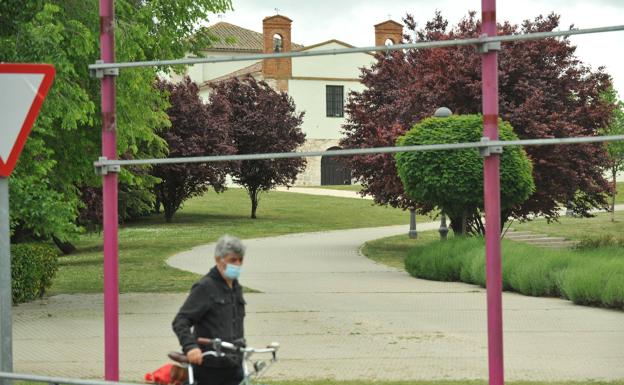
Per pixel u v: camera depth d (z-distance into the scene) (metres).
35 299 34.50
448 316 28.94
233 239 11.26
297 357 21.97
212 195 114.44
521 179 43.47
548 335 25.25
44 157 31.59
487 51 11.57
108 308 12.43
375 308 30.83
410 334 25.44
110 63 12.29
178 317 11.03
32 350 23.38
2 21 29.39
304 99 139.00
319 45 139.25
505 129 43.84
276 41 139.38
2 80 11.07
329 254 54.94
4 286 11.00
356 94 64.38
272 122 91.06
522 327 26.73
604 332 25.77
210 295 11.12
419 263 41.81
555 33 11.46
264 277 41.53
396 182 53.91
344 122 140.12
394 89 62.38
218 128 84.19
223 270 11.23
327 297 33.91
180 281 40.69
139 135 37.50
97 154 38.00
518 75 52.25
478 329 26.28
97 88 34.97
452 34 53.75
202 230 76.44
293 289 36.59
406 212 98.31
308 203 106.62
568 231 73.12
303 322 27.69
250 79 94.06
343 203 107.00
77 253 59.84
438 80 52.03
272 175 91.12
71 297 35.19
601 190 54.91
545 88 52.25
